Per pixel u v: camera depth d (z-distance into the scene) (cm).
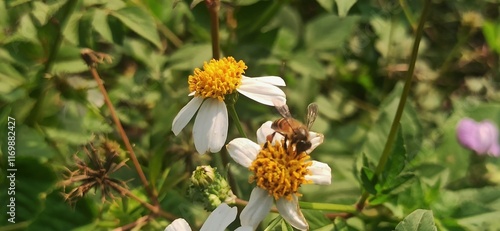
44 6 27
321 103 33
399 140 25
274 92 24
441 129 31
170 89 29
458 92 35
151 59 31
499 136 29
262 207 23
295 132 23
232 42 30
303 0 36
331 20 33
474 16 35
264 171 23
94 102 29
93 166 26
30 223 26
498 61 36
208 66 24
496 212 26
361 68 35
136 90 30
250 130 30
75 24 27
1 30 28
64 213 26
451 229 26
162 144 27
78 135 28
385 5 36
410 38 36
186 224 23
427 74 35
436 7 38
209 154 28
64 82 28
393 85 35
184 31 32
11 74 28
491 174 29
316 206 25
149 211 27
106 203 27
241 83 24
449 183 29
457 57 37
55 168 28
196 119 24
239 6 30
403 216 26
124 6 28
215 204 24
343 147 31
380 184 25
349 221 26
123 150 27
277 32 31
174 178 27
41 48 28
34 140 28
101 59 26
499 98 35
